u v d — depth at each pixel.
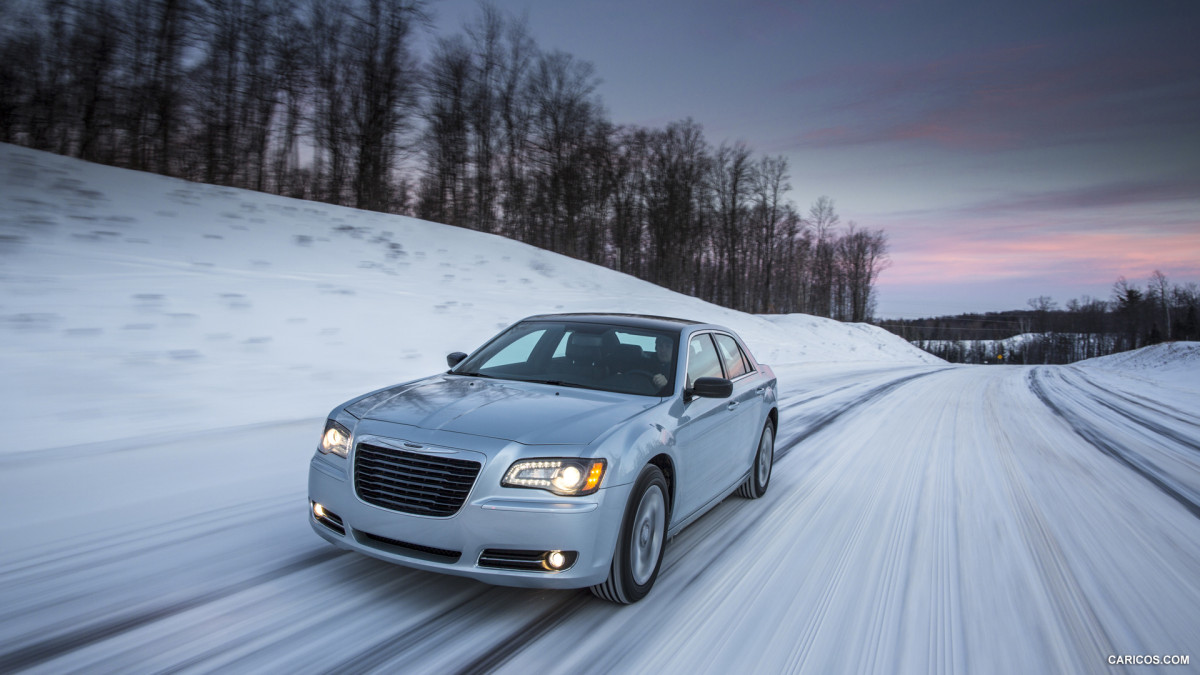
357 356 9.89
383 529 2.90
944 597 3.70
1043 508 5.90
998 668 2.92
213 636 2.67
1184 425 13.55
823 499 5.69
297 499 4.54
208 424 6.28
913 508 5.59
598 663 2.69
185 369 7.66
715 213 66.25
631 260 61.41
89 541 3.56
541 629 2.95
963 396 17.09
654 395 3.81
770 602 3.46
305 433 6.36
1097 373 37.72
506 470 2.84
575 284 25.92
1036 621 3.46
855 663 2.87
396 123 39.75
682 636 2.99
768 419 5.69
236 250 15.34
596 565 2.91
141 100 32.28
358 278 15.56
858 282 95.25
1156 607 3.77
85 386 6.53
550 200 49.50
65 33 30.31
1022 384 23.92
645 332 4.37
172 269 12.02
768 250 70.38
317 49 37.47
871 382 19.53
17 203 14.09
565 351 4.25
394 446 2.96
